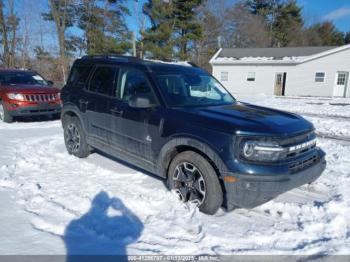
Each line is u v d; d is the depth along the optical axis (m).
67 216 3.29
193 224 3.25
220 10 42.31
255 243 2.96
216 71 28.70
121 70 4.63
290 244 2.96
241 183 3.12
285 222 3.40
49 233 2.96
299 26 49.62
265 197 3.16
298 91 26.19
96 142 5.04
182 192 3.71
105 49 30.61
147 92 4.12
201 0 33.41
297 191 4.30
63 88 5.81
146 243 2.86
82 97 5.23
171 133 3.68
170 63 4.89
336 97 24.53
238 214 3.54
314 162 3.70
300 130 3.49
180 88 4.26
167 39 31.73
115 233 3.01
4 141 6.78
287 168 3.22
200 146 3.40
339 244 2.97
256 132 3.17
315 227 3.27
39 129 8.31
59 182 4.30
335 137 8.27
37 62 31.38
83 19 33.19
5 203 3.56
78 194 3.88
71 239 2.87
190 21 33.72
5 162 5.18
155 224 3.21
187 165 3.62
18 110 8.91
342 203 3.80
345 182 4.62
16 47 31.83
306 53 27.16
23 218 3.22
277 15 49.50
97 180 4.44
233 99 4.80
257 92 27.59
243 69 27.70
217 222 3.32
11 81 9.94
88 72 5.32
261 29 45.62
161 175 3.99
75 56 33.56
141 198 3.78
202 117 3.50
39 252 2.65
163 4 32.16
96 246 2.78
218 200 3.40
